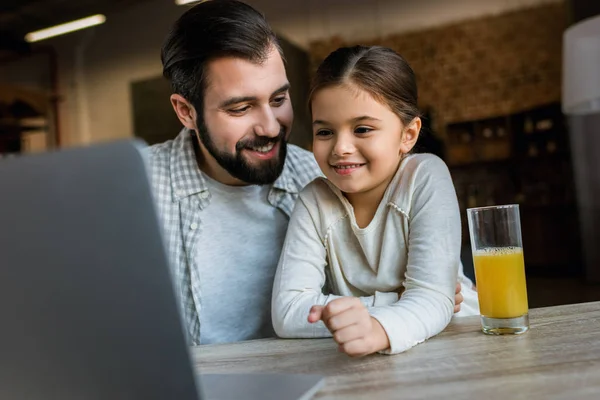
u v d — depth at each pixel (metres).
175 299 0.38
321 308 0.61
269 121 1.00
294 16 6.46
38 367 0.41
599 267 4.68
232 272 1.16
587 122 4.60
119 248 0.38
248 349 0.73
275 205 1.17
